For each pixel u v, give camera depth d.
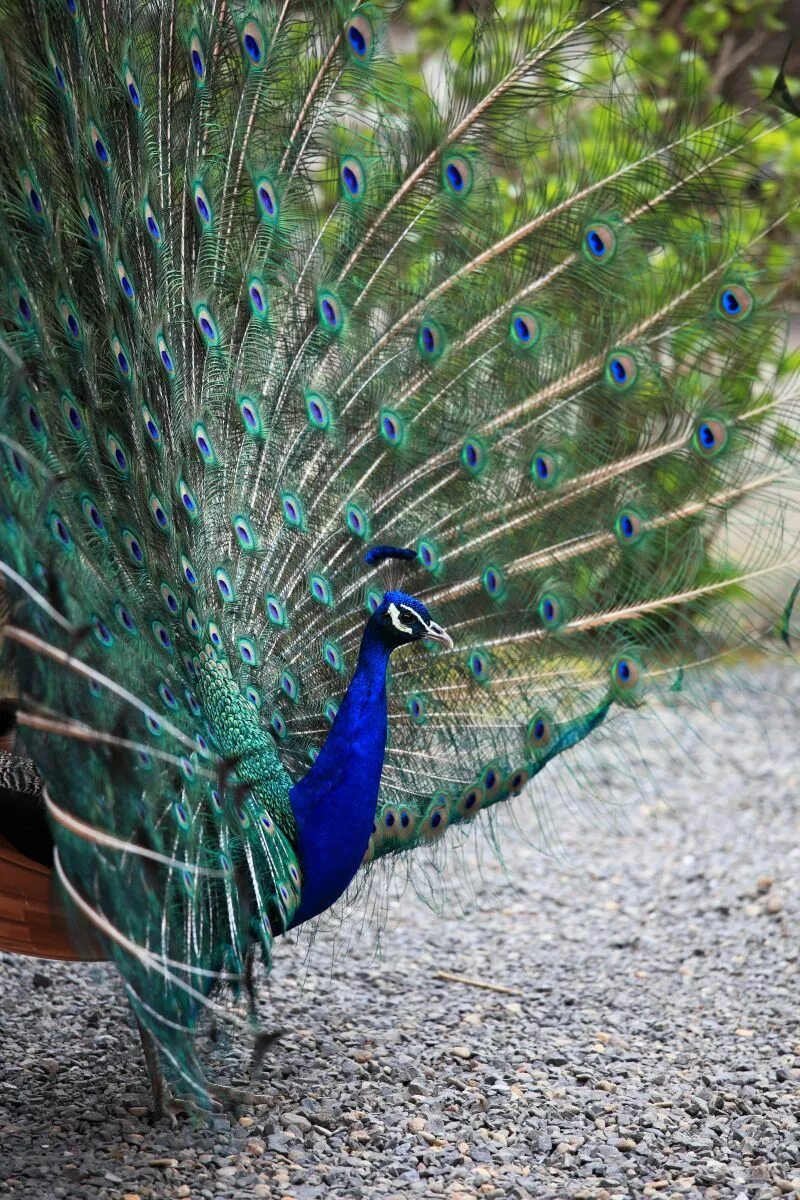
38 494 5.95
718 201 7.82
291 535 8.17
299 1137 7.03
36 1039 8.34
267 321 8.14
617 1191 6.62
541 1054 8.52
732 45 17.48
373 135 8.11
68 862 5.58
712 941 10.88
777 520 7.94
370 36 7.83
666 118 8.13
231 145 8.02
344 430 8.29
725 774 15.12
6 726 6.89
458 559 8.41
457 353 8.25
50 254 6.98
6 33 7.11
